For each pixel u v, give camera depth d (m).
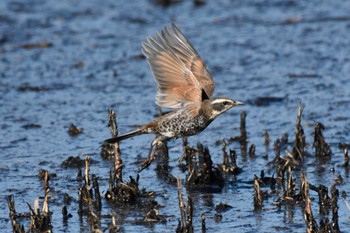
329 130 16.64
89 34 24.94
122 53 22.92
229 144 16.17
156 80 11.59
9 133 16.97
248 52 22.66
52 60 22.41
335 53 22.09
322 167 14.71
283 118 17.58
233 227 12.12
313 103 18.34
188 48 11.95
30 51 23.34
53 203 13.28
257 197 12.88
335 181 13.85
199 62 11.96
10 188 13.92
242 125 16.30
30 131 17.11
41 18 26.59
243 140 16.27
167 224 12.31
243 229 12.04
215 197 13.47
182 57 11.86
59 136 16.78
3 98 19.34
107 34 24.91
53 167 14.98
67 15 27.03
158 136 12.01
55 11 27.42
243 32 24.80
